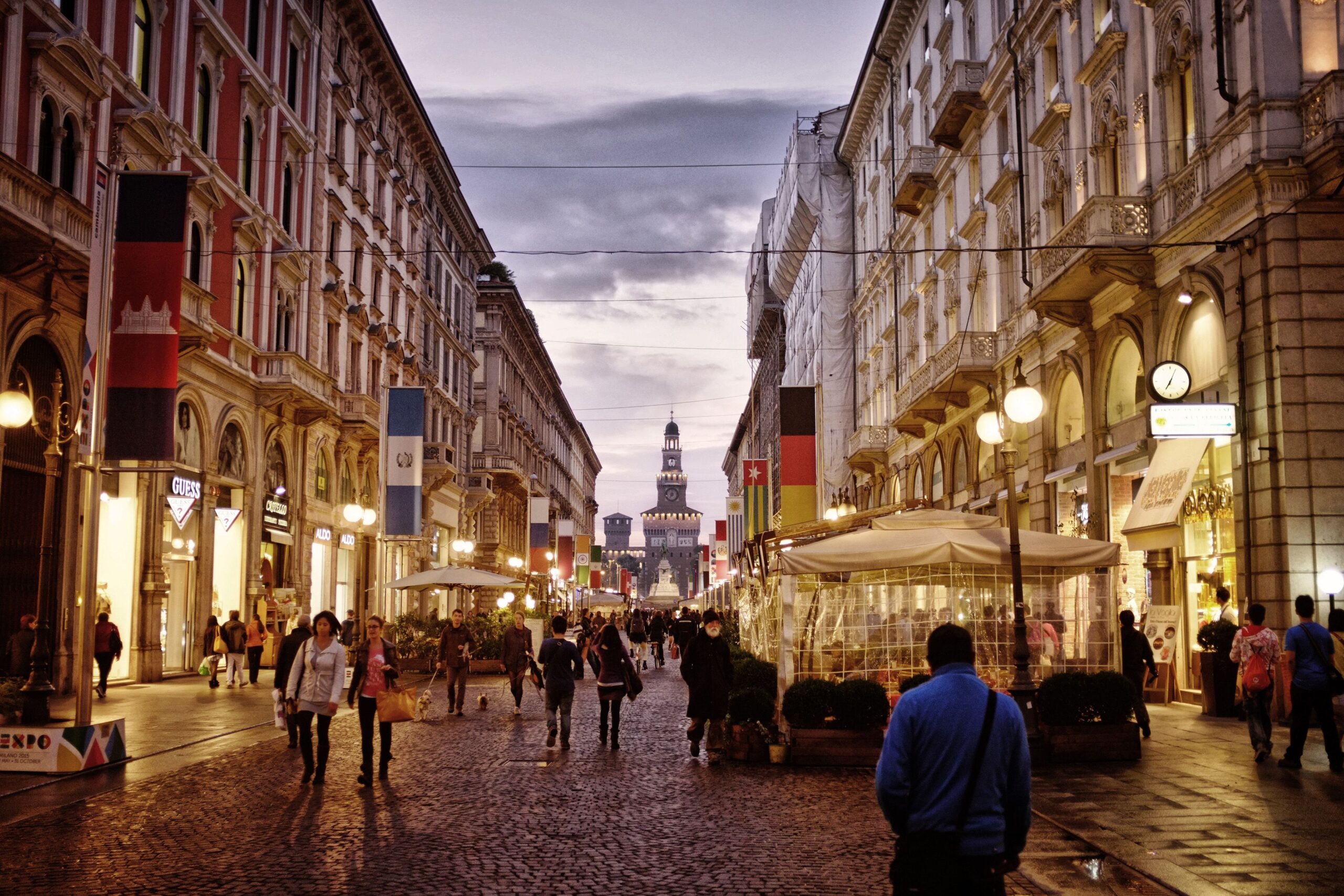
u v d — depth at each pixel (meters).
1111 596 16.06
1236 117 18.06
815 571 15.23
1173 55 20.73
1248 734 15.67
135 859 8.73
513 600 45.78
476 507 63.31
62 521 22.22
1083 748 13.67
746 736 14.52
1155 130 21.34
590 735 18.02
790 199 63.38
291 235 35.50
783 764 14.20
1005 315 30.39
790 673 15.32
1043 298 24.09
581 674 32.50
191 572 29.00
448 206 58.66
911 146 38.34
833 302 55.56
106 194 14.72
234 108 30.91
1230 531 19.09
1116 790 11.56
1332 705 13.74
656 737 17.67
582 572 82.88
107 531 24.73
